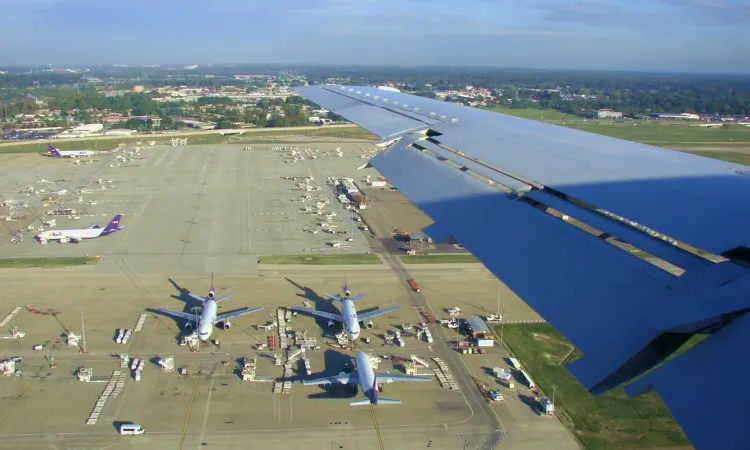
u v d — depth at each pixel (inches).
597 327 401.4
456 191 764.6
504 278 516.4
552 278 488.7
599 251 502.0
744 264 414.3
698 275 418.3
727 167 716.7
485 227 632.4
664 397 319.9
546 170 759.7
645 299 410.9
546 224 586.9
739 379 308.3
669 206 554.9
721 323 356.5
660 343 359.6
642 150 855.7
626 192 617.6
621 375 346.9
